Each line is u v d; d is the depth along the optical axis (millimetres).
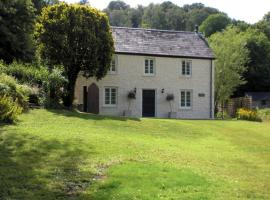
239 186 10500
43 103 23547
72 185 9609
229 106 45938
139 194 9055
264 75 71688
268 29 83125
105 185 9594
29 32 30844
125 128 20141
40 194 8898
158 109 35312
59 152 12461
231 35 57469
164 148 15211
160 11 86562
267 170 13055
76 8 27375
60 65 27203
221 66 53312
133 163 11758
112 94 34125
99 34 27688
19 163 10953
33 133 14828
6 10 30000
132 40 35312
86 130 17406
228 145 18500
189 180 10422
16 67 24641
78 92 32719
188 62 36469
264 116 40500
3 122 16594
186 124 24672
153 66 35312
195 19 86875
